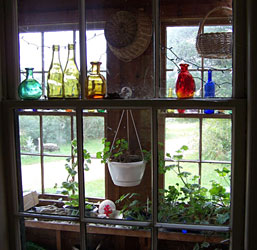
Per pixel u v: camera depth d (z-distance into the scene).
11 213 1.08
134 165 1.28
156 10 1.11
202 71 1.07
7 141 1.06
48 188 1.23
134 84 1.22
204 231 1.00
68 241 1.14
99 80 1.09
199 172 1.14
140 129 1.32
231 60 1.02
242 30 0.89
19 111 1.12
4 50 1.07
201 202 1.09
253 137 0.86
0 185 1.05
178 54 1.13
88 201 1.23
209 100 0.92
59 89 1.15
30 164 1.18
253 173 0.87
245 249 0.89
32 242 1.15
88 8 1.25
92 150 1.27
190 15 1.13
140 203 1.24
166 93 1.15
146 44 1.20
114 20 1.23
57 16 1.26
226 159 1.09
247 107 0.88
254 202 0.87
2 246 1.05
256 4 0.84
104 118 1.30
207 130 1.11
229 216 1.00
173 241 1.04
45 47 1.25
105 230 1.12
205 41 1.05
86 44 1.24
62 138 1.23
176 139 1.15
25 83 1.08
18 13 1.15
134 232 1.11
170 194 1.14
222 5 1.07
